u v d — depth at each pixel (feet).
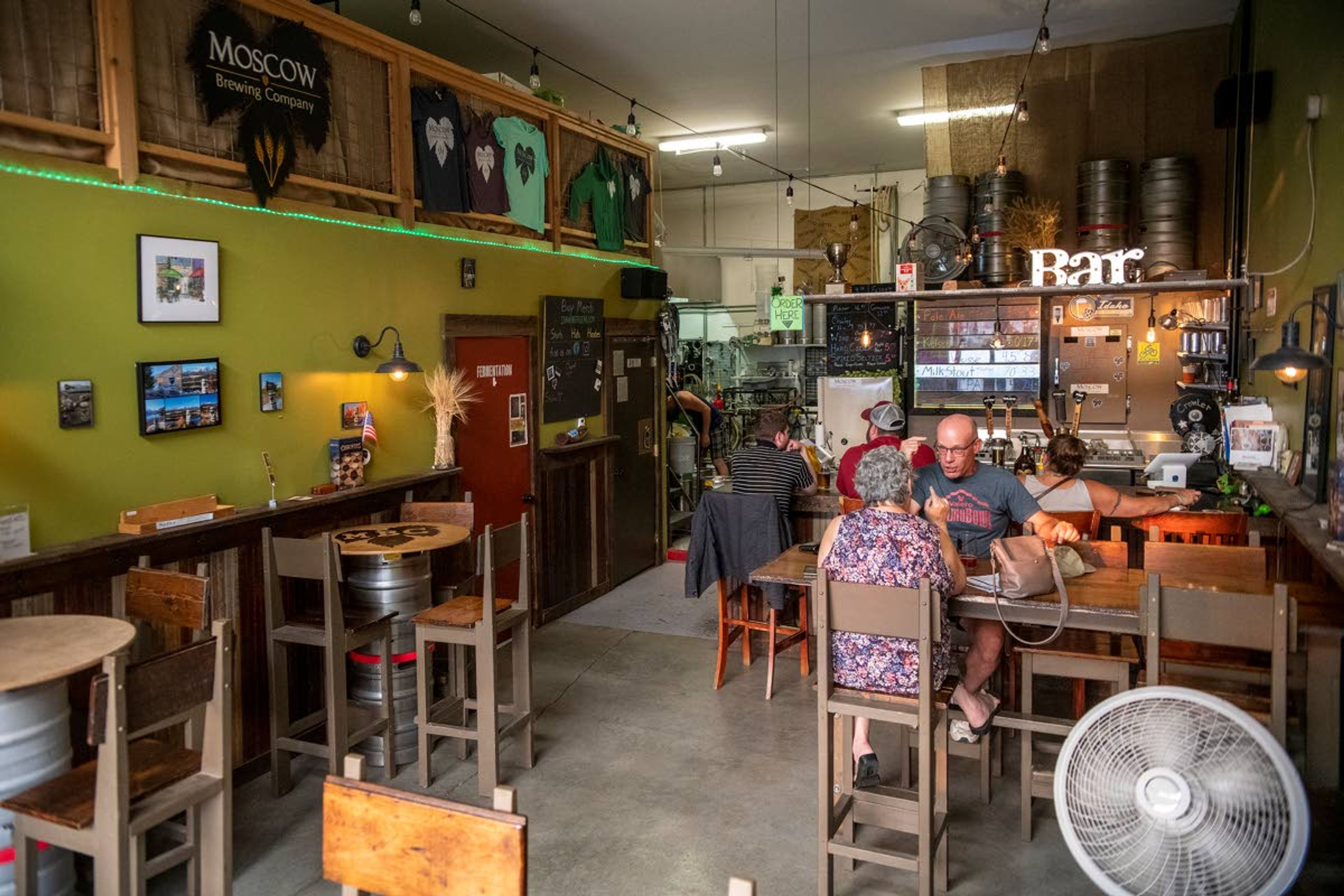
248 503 14.21
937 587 10.44
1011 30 24.43
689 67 26.48
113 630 10.07
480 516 19.89
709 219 45.68
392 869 6.19
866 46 25.07
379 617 14.03
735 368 44.27
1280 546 15.92
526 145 20.66
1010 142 27.43
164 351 12.86
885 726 16.01
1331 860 10.10
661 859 11.71
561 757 14.73
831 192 41.29
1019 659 14.32
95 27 11.88
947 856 10.93
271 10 14.19
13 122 10.87
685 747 15.10
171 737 12.94
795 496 19.43
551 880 11.25
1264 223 19.58
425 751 13.76
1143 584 12.11
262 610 14.19
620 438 25.73
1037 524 13.47
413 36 23.59
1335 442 13.25
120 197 12.19
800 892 10.98
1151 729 8.71
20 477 11.10
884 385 30.73
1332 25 13.99
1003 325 28.73
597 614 22.97
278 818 12.82
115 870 8.46
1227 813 8.29
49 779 9.44
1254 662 12.05
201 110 13.21
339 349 15.93
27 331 11.14
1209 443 23.85
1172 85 26.00
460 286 18.95
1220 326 24.00
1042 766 14.07
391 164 16.96
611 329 25.13
